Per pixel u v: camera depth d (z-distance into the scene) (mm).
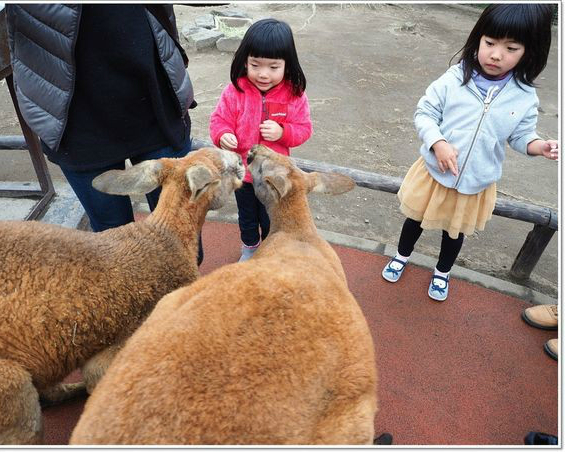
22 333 2039
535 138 3033
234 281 1924
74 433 1604
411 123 7066
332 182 3002
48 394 2729
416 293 3887
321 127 6691
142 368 1580
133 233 2512
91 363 2328
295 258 2371
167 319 1805
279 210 2871
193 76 7992
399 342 3447
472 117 3033
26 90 2443
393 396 3076
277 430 1538
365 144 6383
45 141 2504
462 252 4547
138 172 2520
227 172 2801
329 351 1756
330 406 1728
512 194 5660
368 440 1760
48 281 2092
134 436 1461
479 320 3707
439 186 3299
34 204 4371
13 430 2059
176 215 2580
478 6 13250
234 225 4461
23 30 2287
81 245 2273
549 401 3150
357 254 4258
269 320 1729
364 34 10672
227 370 1558
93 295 2186
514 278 4270
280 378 1598
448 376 3240
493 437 2914
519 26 2686
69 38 2197
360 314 2100
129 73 2432
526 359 3430
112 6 2246
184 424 1462
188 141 3035
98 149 2600
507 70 2906
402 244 3877
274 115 3213
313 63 8852
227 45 9062
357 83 8227
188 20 10438
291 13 11617
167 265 2482
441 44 10523
